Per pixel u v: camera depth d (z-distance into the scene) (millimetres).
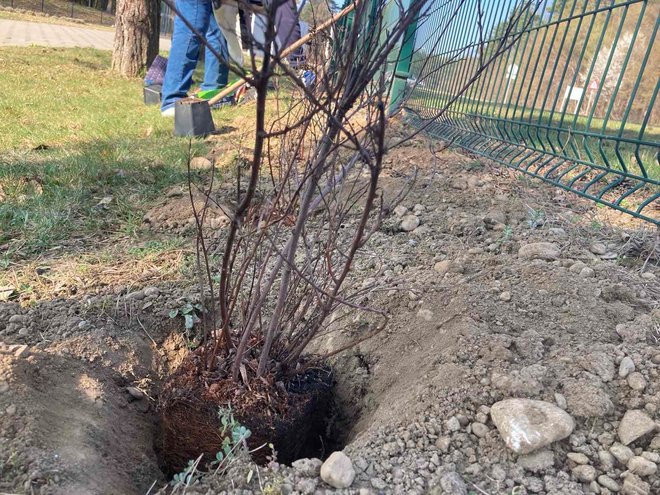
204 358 1799
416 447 1555
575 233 2922
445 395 1698
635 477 1425
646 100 7484
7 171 3668
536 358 1843
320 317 1709
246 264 1688
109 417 1817
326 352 2244
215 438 1663
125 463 1665
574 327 2008
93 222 3150
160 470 1802
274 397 1719
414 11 1224
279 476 1438
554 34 3688
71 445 1510
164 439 1775
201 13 6277
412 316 2211
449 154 4547
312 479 1433
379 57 1269
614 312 2074
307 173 1521
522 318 2082
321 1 2014
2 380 1557
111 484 1479
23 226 2941
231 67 986
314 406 1841
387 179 3828
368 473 1470
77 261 2662
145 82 7973
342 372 2154
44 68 9992
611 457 1492
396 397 1822
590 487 1432
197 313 2365
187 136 5227
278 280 2467
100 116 6152
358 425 1925
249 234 1745
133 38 10555
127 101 7684
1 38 15164
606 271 2406
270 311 2283
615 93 2961
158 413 1973
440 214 3260
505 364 1789
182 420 1692
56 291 2375
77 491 1331
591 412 1588
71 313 2215
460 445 1559
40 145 4504
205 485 1433
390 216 3209
